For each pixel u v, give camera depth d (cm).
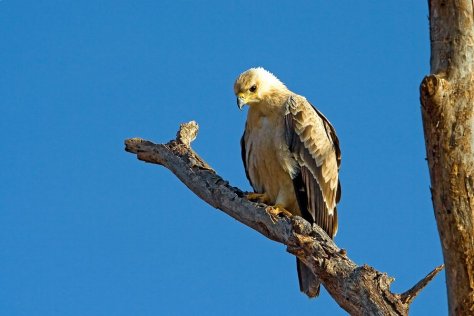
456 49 923
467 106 911
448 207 930
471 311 939
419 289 1008
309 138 1555
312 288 1461
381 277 1032
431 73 941
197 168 1495
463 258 934
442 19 935
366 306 1018
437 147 923
